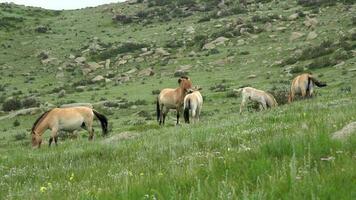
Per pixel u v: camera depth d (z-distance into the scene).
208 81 62.34
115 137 19.73
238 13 104.12
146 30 108.44
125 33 109.69
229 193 4.45
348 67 52.81
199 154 9.10
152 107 52.88
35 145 21.56
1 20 125.12
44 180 9.66
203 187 5.01
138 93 62.47
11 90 77.94
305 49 65.81
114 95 63.09
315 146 6.59
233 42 82.44
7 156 16.34
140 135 19.08
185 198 4.79
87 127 22.86
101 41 104.06
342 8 85.31
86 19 129.75
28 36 113.88
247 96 31.30
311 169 5.40
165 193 5.04
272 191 4.45
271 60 67.19
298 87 29.56
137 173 7.72
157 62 82.06
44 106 59.62
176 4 125.75
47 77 86.00
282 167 5.38
